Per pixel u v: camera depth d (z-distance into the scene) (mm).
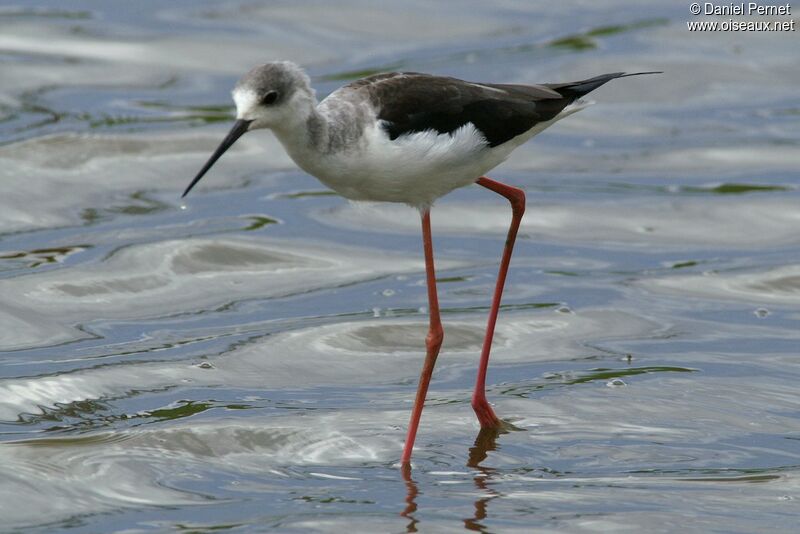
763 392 11008
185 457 9672
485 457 9766
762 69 20906
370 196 9852
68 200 15719
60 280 13391
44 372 11273
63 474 9273
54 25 21906
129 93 19297
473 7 23594
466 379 11500
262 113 9273
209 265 14125
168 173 16781
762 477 9305
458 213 16188
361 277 14062
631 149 18328
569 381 11352
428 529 8422
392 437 10156
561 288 13789
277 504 8875
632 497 8945
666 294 13641
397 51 21281
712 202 16406
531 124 10141
